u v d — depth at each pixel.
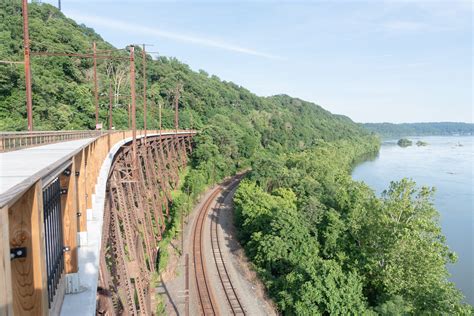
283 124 105.62
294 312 22.44
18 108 36.25
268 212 34.28
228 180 61.62
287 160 65.06
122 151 26.12
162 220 34.72
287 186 47.50
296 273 24.23
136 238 22.88
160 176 39.41
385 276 25.50
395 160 117.75
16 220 4.07
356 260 28.00
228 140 65.69
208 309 22.56
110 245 16.56
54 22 70.56
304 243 28.69
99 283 10.73
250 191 40.88
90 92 51.41
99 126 29.67
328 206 39.03
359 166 102.56
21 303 4.13
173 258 29.81
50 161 5.93
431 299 22.89
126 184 23.92
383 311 21.72
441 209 56.53
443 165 104.75
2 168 5.03
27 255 4.15
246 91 136.62
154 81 86.75
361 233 30.02
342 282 22.70
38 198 4.19
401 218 27.61
